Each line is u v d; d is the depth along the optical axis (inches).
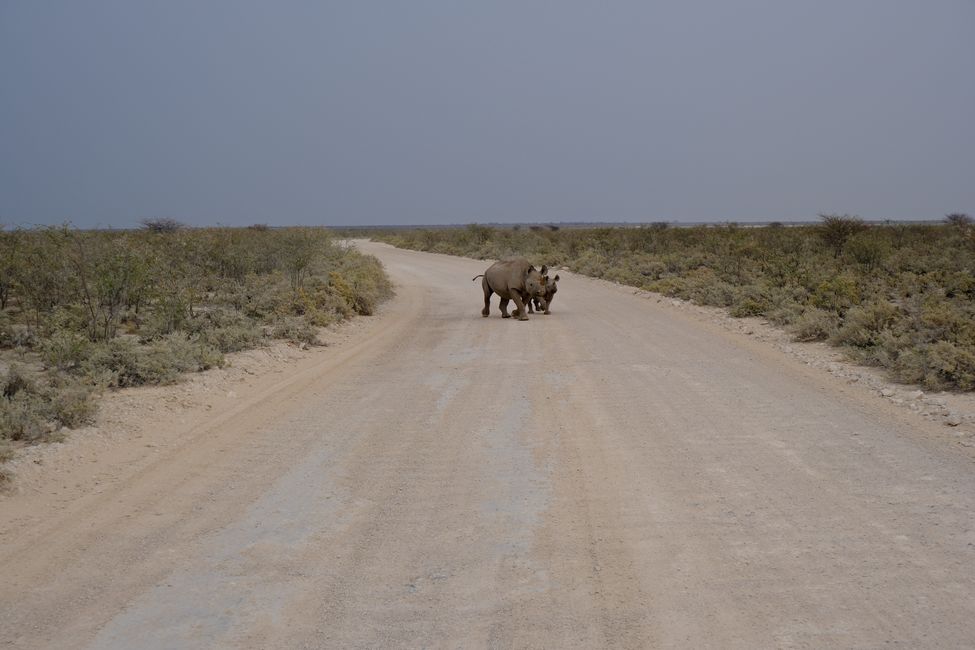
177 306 543.8
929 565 192.9
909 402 361.1
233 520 238.1
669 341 564.1
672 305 786.8
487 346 564.1
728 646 160.1
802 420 335.9
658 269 1059.9
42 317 549.6
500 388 417.4
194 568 204.5
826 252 1053.2
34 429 309.3
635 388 408.5
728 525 224.2
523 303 716.7
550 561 204.4
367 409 375.9
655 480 265.0
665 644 161.8
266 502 253.1
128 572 202.7
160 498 257.6
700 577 192.2
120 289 538.6
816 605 175.5
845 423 329.1
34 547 219.0
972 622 164.9
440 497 255.0
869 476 261.0
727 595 182.4
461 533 225.0
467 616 176.4
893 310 525.0
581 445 308.3
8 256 584.4
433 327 684.7
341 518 238.7
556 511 240.1
